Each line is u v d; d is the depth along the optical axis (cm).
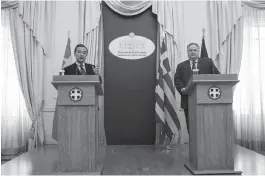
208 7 537
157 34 537
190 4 537
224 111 279
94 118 281
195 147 288
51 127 520
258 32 541
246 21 543
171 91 461
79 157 278
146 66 536
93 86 281
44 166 333
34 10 525
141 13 541
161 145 493
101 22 538
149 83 534
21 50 521
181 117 518
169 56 522
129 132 529
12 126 522
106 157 388
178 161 355
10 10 525
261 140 534
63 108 280
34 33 521
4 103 520
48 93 524
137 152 429
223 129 278
